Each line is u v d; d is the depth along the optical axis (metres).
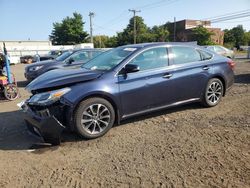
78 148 4.62
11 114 7.05
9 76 9.23
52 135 4.55
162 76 5.66
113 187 3.44
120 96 5.16
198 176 3.59
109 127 5.13
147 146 4.57
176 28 78.81
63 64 11.48
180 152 4.29
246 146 4.42
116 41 81.44
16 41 69.56
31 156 4.41
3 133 5.53
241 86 9.55
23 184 3.61
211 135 4.91
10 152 4.59
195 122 5.63
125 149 4.50
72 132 5.18
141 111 5.52
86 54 11.83
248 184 3.38
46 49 62.81
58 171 3.90
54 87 4.88
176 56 6.00
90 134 4.91
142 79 5.41
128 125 5.61
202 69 6.29
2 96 9.20
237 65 19.56
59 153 4.47
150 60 5.64
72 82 4.92
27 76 12.10
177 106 6.20
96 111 4.96
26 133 5.49
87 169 3.91
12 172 3.93
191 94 6.18
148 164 3.96
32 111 4.88
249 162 3.90
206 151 4.30
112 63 5.49
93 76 5.07
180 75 5.92
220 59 6.74
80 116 4.79
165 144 4.62
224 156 4.11
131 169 3.84
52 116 4.50
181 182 3.47
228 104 6.91
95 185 3.50
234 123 5.48
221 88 6.76
